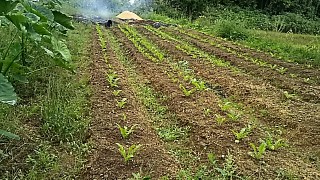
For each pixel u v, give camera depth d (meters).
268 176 4.02
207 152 4.56
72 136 4.62
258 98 6.86
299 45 14.48
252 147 4.54
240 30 17.08
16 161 3.98
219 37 17.05
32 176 3.70
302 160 4.54
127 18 25.86
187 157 4.47
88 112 5.63
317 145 4.98
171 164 4.21
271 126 5.75
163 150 4.57
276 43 14.84
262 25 26.45
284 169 4.16
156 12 30.39
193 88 7.15
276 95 7.16
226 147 4.62
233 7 31.75
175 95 6.65
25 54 6.47
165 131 5.25
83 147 4.44
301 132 5.38
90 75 7.81
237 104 6.75
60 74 7.02
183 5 30.91
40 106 5.38
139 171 4.00
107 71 8.22
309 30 27.81
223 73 8.88
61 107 5.28
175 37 16.08
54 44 5.85
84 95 6.38
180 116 5.70
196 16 30.22
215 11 29.12
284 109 6.30
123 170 4.01
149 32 17.36
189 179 3.82
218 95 7.30
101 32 15.82
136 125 5.18
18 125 4.65
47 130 4.70
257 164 4.26
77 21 20.22
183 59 10.42
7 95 3.60
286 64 10.46
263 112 6.17
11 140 4.29
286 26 27.72
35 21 4.62
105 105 5.94
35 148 4.28
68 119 5.00
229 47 13.36
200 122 5.40
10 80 5.28
